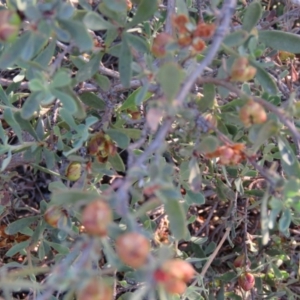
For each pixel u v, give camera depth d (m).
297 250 3.10
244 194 2.58
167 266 1.13
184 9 1.64
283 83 2.54
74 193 1.31
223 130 1.95
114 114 2.51
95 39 2.07
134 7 2.63
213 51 1.41
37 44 1.54
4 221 2.81
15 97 2.41
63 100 1.61
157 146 1.32
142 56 2.09
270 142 2.47
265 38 1.91
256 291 2.81
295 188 1.44
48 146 2.22
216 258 2.88
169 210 1.43
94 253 1.17
